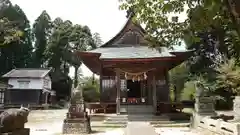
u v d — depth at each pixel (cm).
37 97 4609
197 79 3027
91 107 2272
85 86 3994
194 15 533
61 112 3450
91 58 2372
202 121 1448
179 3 664
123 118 1966
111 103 2255
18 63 6406
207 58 3472
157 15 788
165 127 1738
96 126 1797
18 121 736
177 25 768
